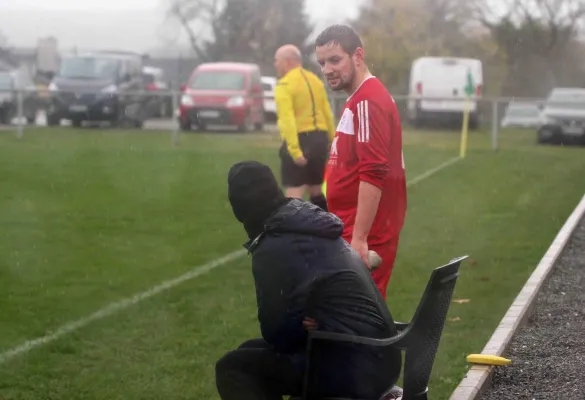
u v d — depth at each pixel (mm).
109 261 8898
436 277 3645
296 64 8906
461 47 47906
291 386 3838
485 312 7086
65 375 5547
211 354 5961
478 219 11711
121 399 5141
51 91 24438
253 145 22219
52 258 9000
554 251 8680
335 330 3707
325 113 9008
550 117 24797
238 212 3828
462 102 29281
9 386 5344
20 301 7297
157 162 18047
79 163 17578
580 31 49938
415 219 11688
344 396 3711
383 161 4605
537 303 7000
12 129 26125
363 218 4609
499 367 5371
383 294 4848
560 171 17578
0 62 37750
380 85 4754
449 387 5254
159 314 6961
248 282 8062
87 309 7078
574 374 5223
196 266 8719
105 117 26828
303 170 8898
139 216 11641
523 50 49688
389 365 3770
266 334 3762
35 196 13180
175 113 22531
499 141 25438
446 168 17812
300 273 3676
